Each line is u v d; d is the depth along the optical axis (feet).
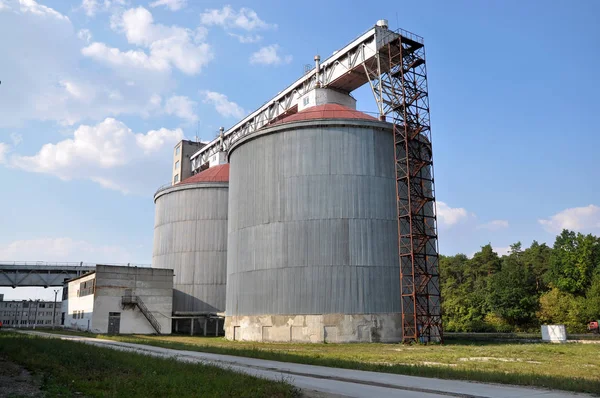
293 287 147.64
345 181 151.74
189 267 230.68
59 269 300.20
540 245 453.17
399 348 125.18
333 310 143.02
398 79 164.66
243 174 169.48
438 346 133.18
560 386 57.26
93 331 201.98
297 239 150.30
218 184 234.79
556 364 87.04
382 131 158.40
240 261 164.25
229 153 184.03
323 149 154.30
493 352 112.06
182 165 322.34
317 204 150.82
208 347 116.47
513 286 311.27
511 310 303.27
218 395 49.26
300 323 144.46
